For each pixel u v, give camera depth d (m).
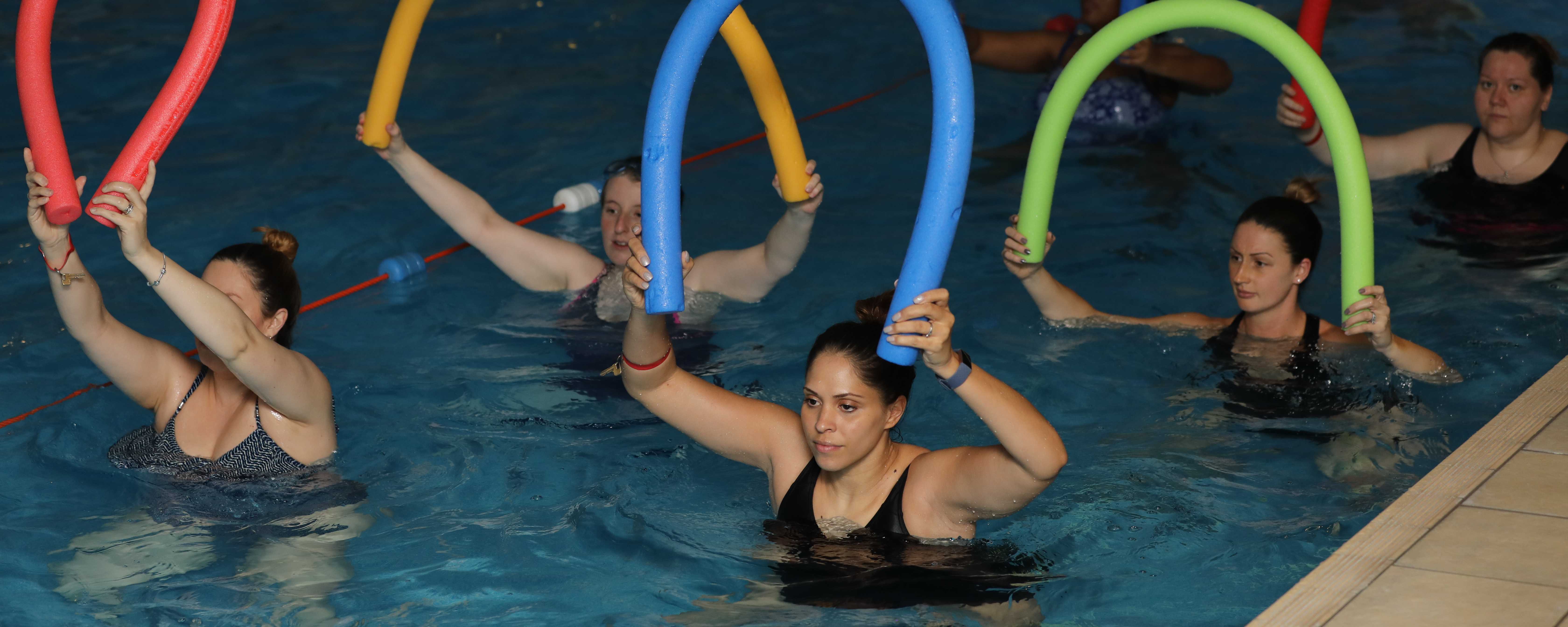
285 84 9.31
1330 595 3.18
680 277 3.08
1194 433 4.47
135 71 9.40
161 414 4.26
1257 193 7.14
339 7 11.62
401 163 5.35
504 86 9.43
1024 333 5.36
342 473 4.25
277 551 3.77
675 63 2.99
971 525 3.61
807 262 6.21
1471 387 4.70
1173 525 3.84
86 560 3.70
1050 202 4.94
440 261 6.37
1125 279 6.02
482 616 3.43
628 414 4.75
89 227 6.67
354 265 6.29
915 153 7.98
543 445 4.49
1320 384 4.77
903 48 10.32
